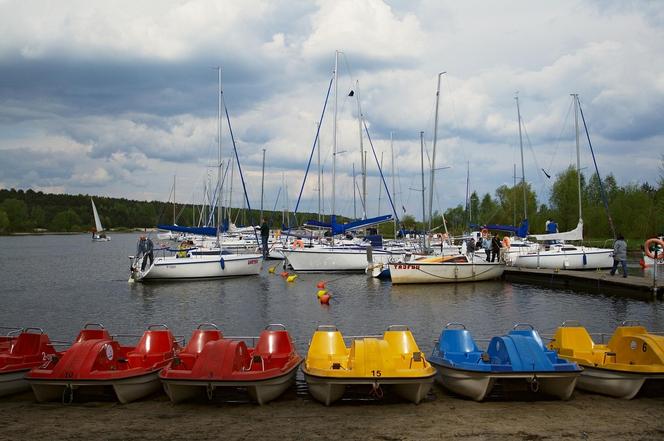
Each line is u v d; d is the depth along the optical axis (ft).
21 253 241.76
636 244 219.00
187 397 34.22
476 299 87.30
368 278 117.39
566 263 128.26
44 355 38.14
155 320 69.36
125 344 57.62
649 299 83.76
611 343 38.32
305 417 32.01
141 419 31.78
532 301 84.74
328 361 36.55
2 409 33.65
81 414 32.65
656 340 35.55
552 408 33.27
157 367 36.35
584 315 71.10
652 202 228.84
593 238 236.02
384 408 33.50
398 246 148.05
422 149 151.84
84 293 96.27
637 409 32.99
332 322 66.69
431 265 107.14
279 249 147.43
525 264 130.62
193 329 63.21
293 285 106.32
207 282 111.96
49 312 75.97
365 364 33.09
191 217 357.82
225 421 31.42
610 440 28.35
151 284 109.40
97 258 203.31
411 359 35.22
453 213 313.94
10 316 73.00
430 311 75.20
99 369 34.96
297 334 59.21
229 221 217.15
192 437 29.09
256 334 59.72
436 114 125.39
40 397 34.53
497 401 34.73
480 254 135.33
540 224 252.62
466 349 38.75
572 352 38.93
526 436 28.89
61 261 185.47
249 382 32.63
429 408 33.42
